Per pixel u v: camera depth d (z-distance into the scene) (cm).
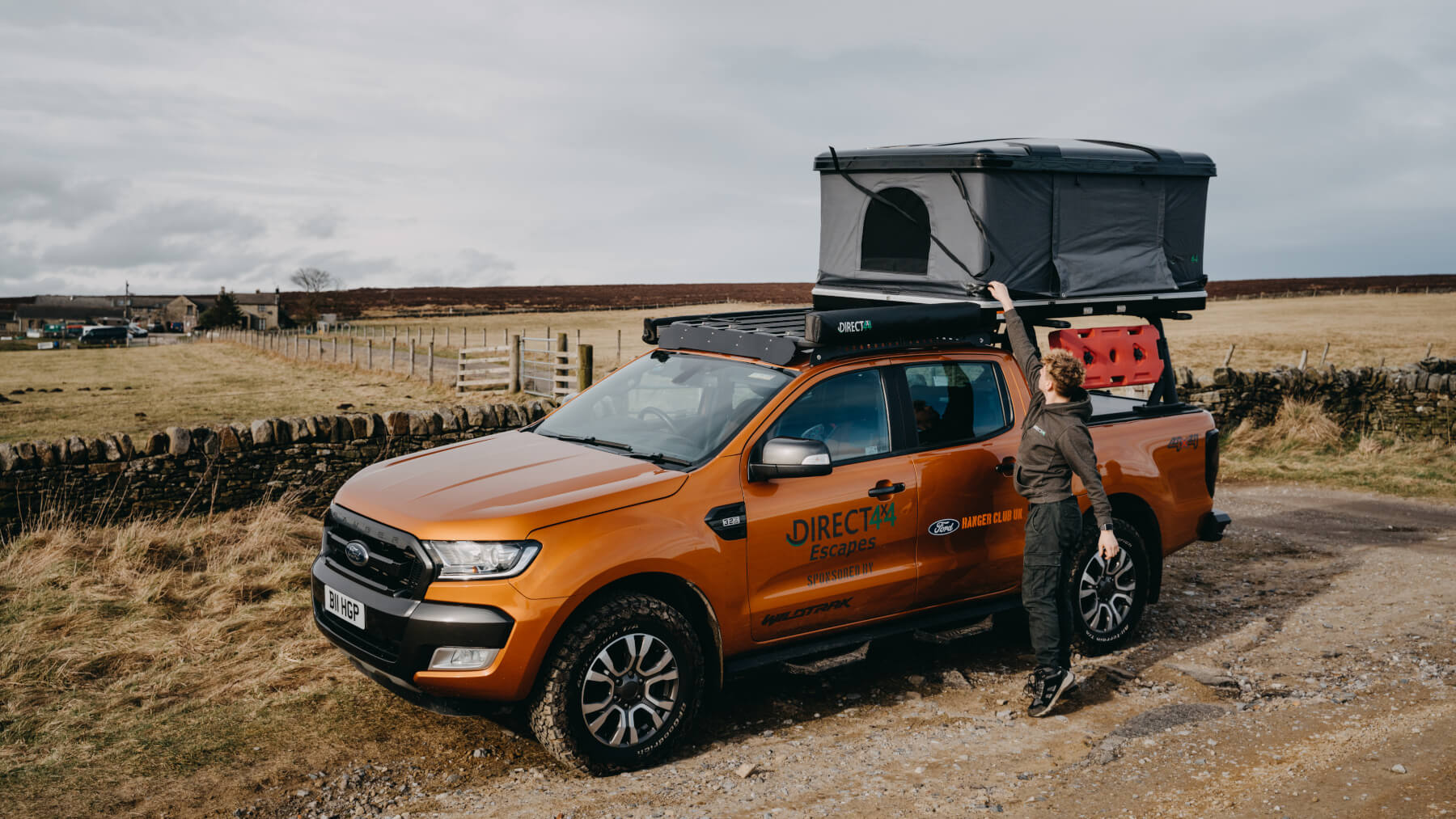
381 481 452
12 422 2033
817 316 458
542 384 2183
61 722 441
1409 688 497
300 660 520
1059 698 471
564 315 11269
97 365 4300
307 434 882
